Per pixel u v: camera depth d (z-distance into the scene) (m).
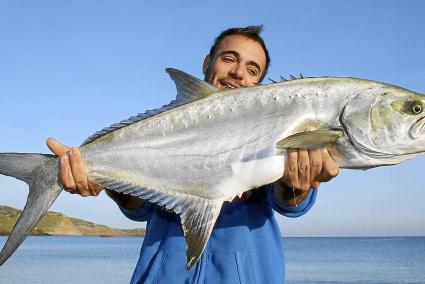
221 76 1.22
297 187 0.93
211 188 0.96
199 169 0.97
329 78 0.98
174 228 1.05
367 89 0.96
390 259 14.39
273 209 1.03
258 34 1.24
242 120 0.97
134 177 0.99
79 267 9.36
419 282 7.52
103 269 9.05
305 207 1.00
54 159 0.97
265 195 1.07
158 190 0.98
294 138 0.89
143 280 1.02
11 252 0.89
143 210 1.11
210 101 1.00
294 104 0.96
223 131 0.97
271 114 0.96
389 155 0.95
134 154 0.99
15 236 0.91
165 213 1.08
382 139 0.94
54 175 0.96
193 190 0.96
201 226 0.93
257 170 0.94
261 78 1.26
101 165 0.99
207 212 0.94
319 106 0.95
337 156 0.95
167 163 0.98
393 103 0.94
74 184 0.97
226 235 1.01
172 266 1.01
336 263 12.22
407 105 0.94
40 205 0.95
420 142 0.94
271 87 0.98
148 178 0.98
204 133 0.98
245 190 0.95
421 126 0.94
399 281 7.70
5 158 0.96
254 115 0.97
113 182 0.99
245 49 1.22
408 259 14.17
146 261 1.04
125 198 1.07
